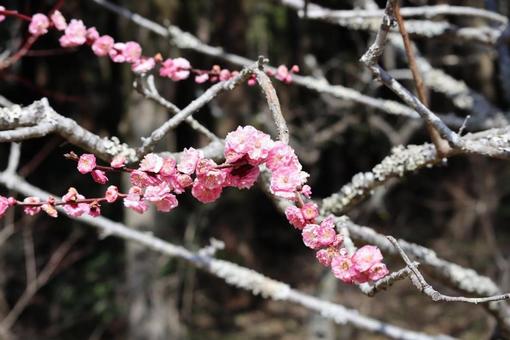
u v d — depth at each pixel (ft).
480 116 8.36
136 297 18.40
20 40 12.51
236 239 26.84
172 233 20.75
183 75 5.47
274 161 3.41
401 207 29.55
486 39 7.38
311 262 29.14
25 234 18.39
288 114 20.06
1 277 20.99
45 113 4.50
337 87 7.68
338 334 19.90
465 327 23.35
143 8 16.12
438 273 6.47
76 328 22.39
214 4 21.48
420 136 20.47
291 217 3.57
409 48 5.15
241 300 26.58
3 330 16.33
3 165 24.48
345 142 24.79
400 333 7.40
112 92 24.09
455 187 28.76
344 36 23.24
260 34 22.38
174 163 3.56
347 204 5.88
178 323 20.57
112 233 7.74
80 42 5.15
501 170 28.22
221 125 22.68
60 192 24.29
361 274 3.38
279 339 23.90
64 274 23.07
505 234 27.66
